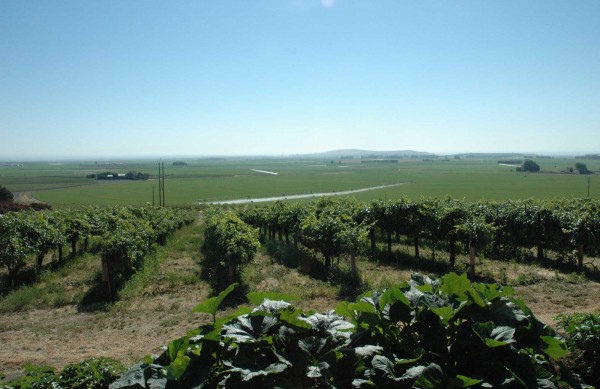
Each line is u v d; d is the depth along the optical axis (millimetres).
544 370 3955
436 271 19766
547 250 23656
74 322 13555
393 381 3703
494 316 4406
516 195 66125
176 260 24516
